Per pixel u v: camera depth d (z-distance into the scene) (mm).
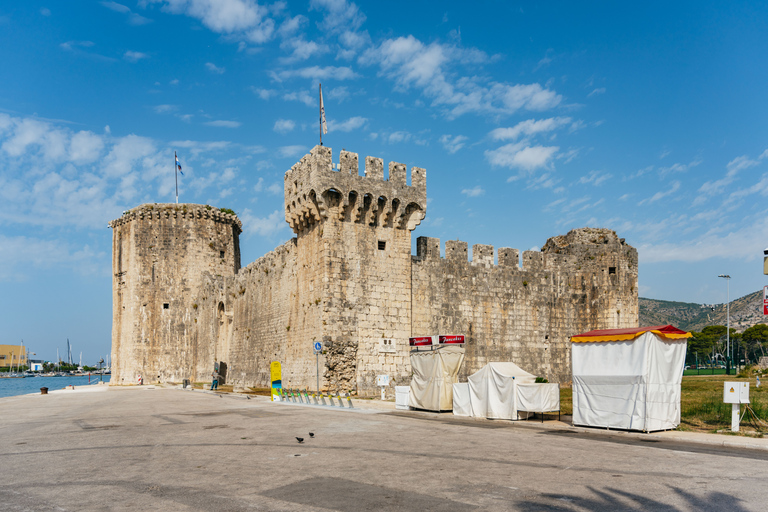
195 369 85125
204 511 10688
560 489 12328
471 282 52125
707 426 23547
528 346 54344
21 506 11273
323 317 43188
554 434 22016
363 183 45531
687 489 12328
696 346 182250
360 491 12172
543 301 55906
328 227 44188
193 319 86688
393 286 46312
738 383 21609
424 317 49031
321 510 10695
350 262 44656
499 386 27422
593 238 58625
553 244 61938
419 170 48250
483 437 20828
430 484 12828
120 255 89875
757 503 11156
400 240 47188
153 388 71812
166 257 87438
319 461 15734
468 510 10656
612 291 56812
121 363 87125
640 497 11633
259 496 11781
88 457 16922
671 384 23203
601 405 23391
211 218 90438
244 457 16469
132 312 86000
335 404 37062
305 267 47562
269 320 58281
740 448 18516
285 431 22531
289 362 50156
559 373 55688
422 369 32406
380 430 22844
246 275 68000
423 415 29891
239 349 69125
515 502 11227
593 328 56594
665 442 19812
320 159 44219
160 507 11023
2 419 30625
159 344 85438
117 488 12719
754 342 167125
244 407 35125
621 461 15750
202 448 18297
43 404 43500
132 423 26391
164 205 88562
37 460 16625
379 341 44969
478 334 51750
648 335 22375
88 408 37250
